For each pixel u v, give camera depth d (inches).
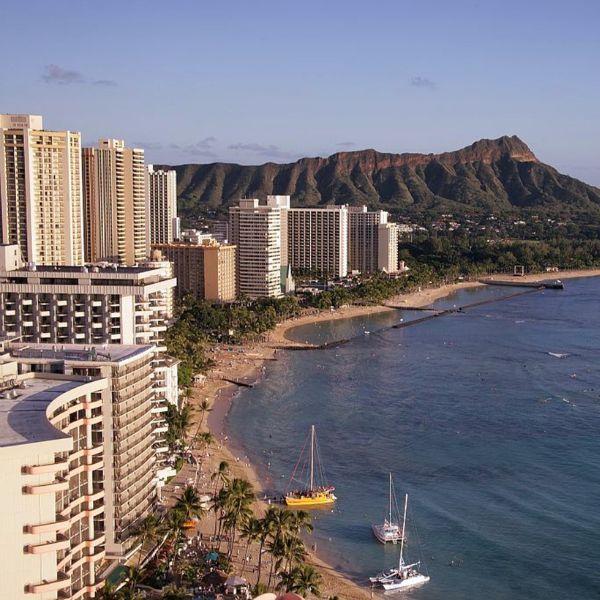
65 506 6343.5
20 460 4975.4
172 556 7578.7
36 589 5049.2
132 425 7372.1
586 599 7199.8
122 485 7106.3
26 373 6983.3
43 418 5541.3
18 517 4985.2
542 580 7504.9
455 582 7514.8
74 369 7135.8
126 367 7283.5
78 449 6678.2
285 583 7076.8
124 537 7101.4
